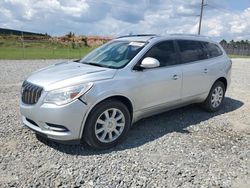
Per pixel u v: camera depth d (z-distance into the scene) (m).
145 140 4.70
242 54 60.94
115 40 5.73
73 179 3.43
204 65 5.89
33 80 4.31
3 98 7.18
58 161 3.86
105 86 4.18
